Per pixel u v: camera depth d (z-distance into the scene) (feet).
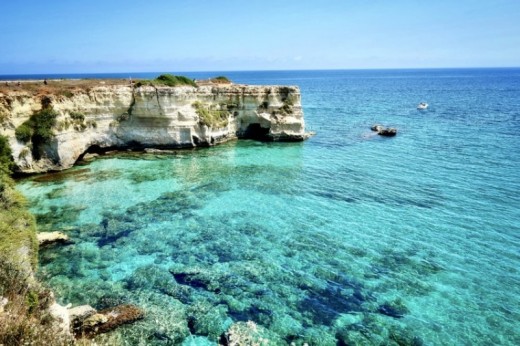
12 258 45.01
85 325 44.14
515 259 64.08
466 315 50.24
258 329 46.01
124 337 43.98
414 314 50.26
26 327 29.66
